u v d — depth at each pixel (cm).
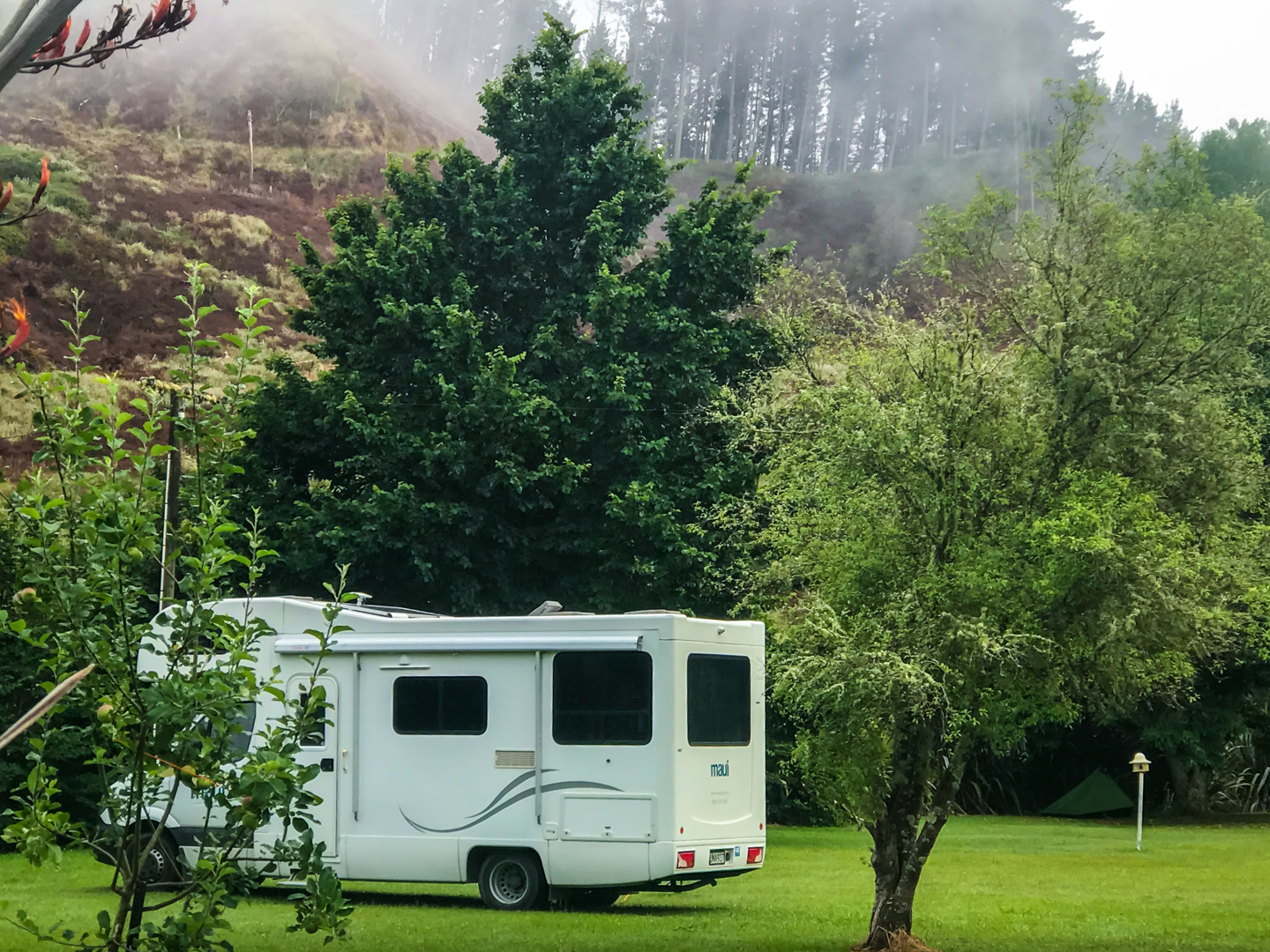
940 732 1191
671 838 1491
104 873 1922
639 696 1523
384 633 1630
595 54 3262
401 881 1602
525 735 1564
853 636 1140
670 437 2844
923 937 1335
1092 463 1185
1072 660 1166
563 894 1574
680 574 2644
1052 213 1268
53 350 5762
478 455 2672
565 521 2750
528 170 3173
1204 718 4166
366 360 2872
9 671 2309
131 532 686
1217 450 1183
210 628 729
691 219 3072
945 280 1273
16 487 697
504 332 2998
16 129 9069
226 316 6769
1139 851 2736
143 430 718
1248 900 1747
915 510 1192
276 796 678
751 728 1612
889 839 1222
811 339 1300
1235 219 1213
